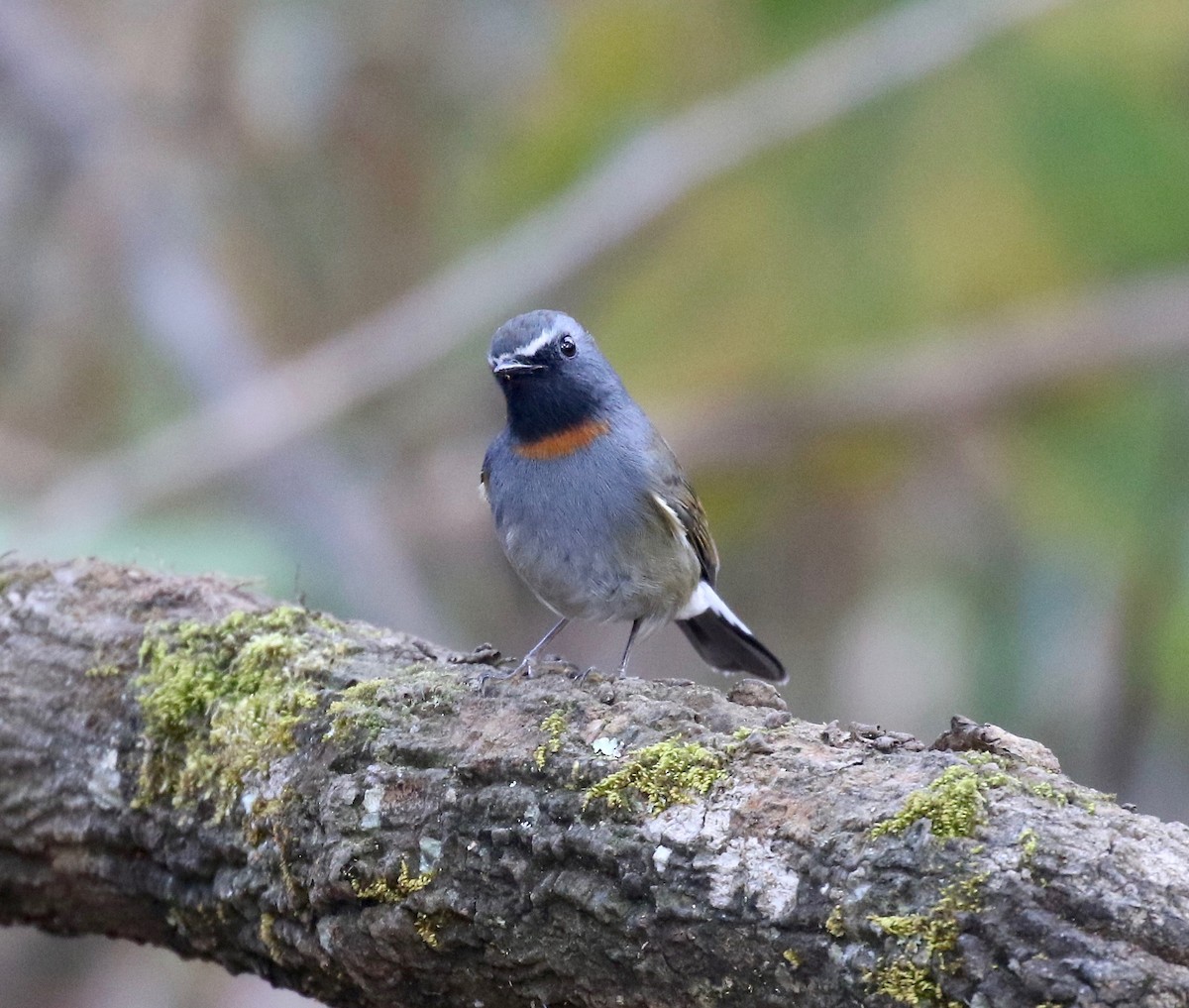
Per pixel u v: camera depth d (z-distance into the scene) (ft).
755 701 21.67
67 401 52.80
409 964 20.93
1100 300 45.24
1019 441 45.93
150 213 52.29
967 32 40.57
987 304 41.93
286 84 51.67
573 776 19.79
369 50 50.85
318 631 24.97
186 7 51.67
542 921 19.62
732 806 18.67
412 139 51.37
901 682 49.44
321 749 22.16
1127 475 44.47
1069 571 48.60
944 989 16.57
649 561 31.27
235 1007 45.34
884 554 49.98
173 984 46.16
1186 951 15.79
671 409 46.85
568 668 23.89
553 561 31.35
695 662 53.72
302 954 22.17
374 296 52.47
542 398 30.55
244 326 51.60
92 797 24.58
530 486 30.99
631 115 46.47
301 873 21.85
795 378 45.32
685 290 43.80
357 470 54.54
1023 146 40.68
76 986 46.50
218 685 24.08
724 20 44.70
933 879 16.87
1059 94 40.22
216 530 45.80
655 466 31.24
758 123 42.47
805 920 17.63
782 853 18.03
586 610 32.07
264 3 51.55
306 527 49.55
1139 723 45.93
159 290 50.98
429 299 48.60
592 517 30.78
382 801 21.06
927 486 49.37
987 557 49.60
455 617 53.98
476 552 55.06
